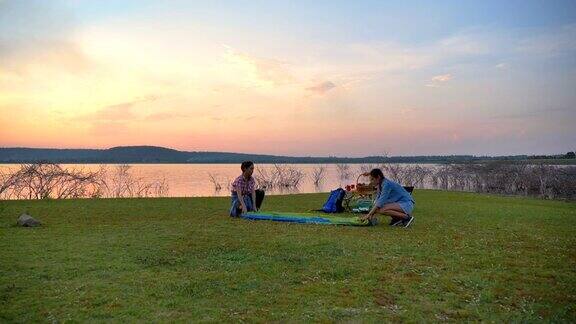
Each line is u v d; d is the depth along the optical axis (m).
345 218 12.59
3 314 4.84
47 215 13.28
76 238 9.23
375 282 6.19
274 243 8.80
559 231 11.09
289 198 21.34
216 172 75.38
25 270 6.59
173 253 7.82
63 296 5.43
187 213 14.14
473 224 12.25
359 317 4.90
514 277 6.56
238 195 13.08
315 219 12.20
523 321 4.87
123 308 5.05
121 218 12.74
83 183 25.06
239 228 10.80
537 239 9.80
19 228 10.59
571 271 6.96
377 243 8.92
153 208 15.55
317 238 9.43
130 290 5.69
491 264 7.29
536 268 7.09
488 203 19.81
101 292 5.60
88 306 5.11
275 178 40.88
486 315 5.05
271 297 5.50
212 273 6.54
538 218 14.02
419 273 6.68
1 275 6.32
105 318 4.77
